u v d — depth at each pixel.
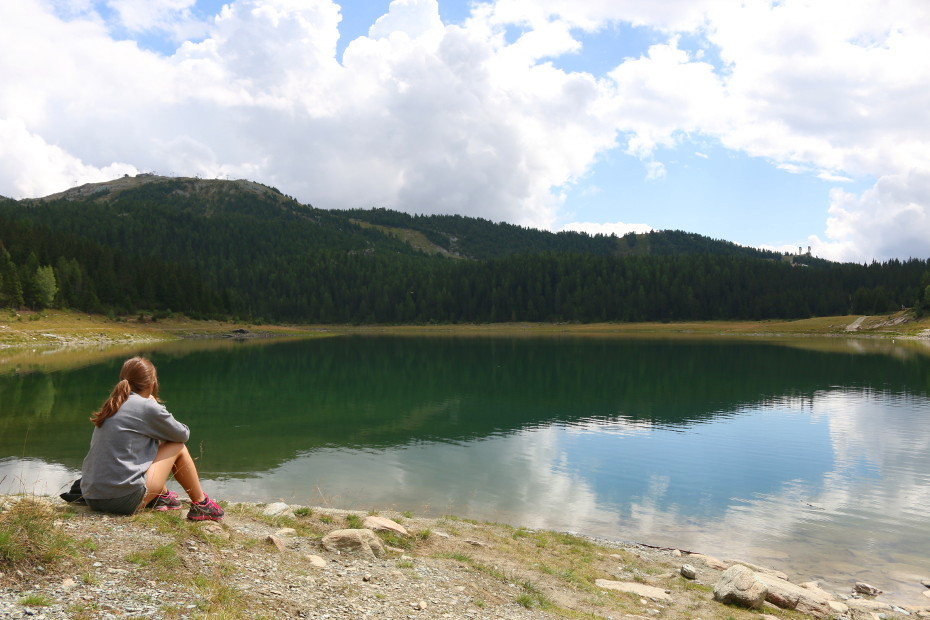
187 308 157.38
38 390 42.53
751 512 18.64
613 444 28.98
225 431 31.08
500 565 10.46
